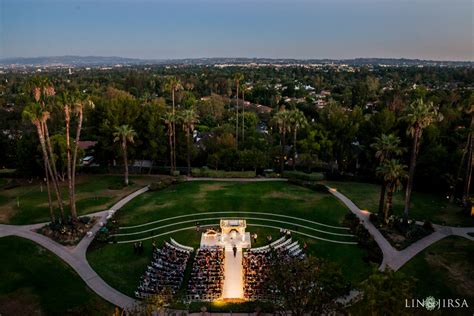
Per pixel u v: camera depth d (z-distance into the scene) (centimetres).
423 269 4509
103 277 4400
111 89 15088
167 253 4894
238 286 4259
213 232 5366
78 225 5550
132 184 7762
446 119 9450
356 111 8806
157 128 8475
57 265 4594
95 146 8669
